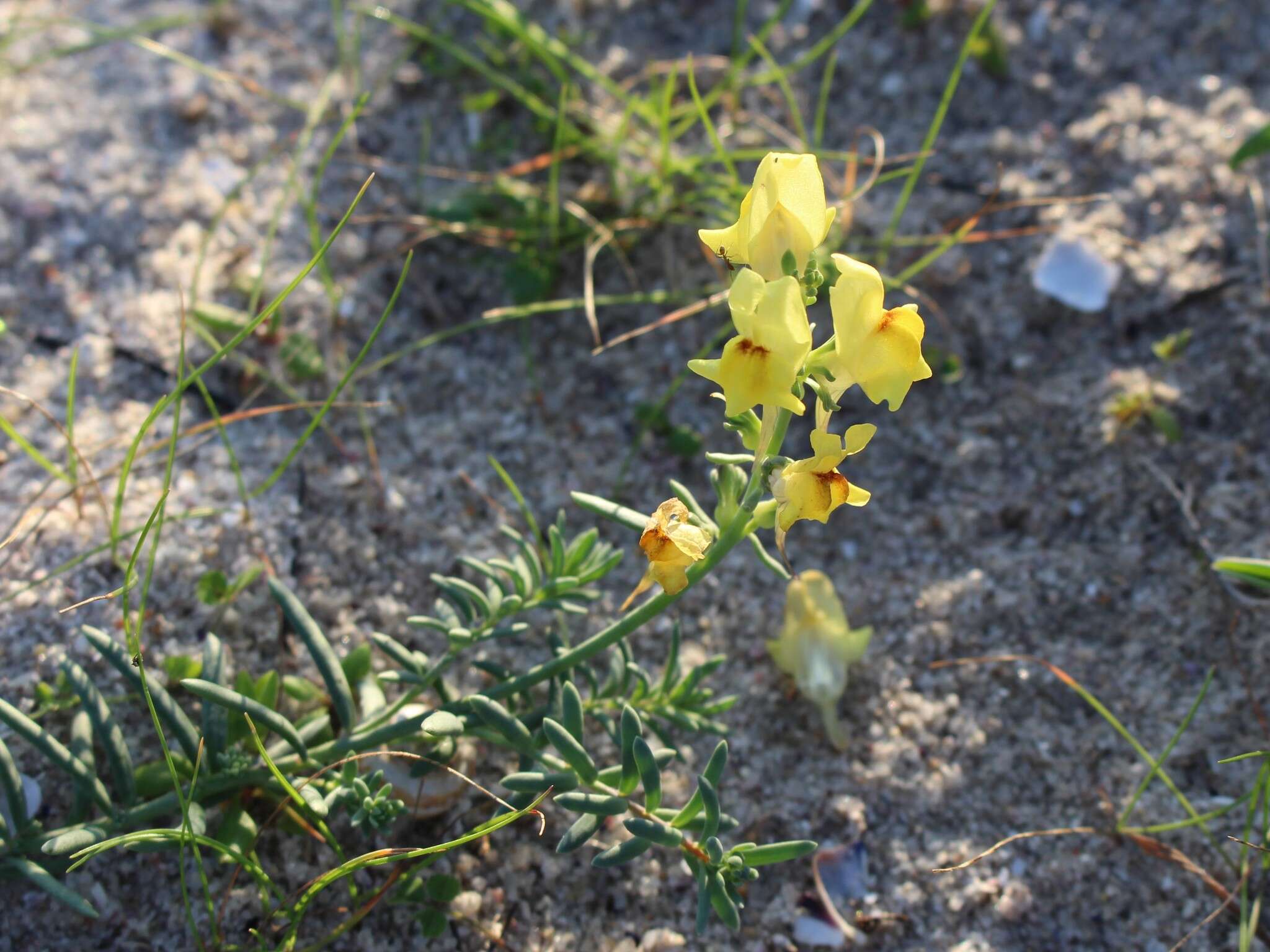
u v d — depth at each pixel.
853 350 0.16
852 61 0.31
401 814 0.21
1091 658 0.24
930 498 0.26
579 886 0.21
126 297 0.27
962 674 0.24
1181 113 0.30
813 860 0.22
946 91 0.30
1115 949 0.21
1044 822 0.22
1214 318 0.27
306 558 0.24
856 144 0.30
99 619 0.22
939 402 0.27
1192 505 0.25
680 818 0.19
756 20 0.32
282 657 0.23
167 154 0.29
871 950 0.21
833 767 0.23
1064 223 0.29
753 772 0.23
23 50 0.31
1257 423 0.26
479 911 0.21
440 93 0.31
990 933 0.21
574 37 0.31
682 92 0.31
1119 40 0.31
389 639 0.21
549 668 0.20
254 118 0.30
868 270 0.16
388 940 0.20
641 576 0.25
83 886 0.20
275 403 0.26
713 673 0.24
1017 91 0.31
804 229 0.16
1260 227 0.28
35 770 0.21
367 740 0.20
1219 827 0.22
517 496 0.23
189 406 0.26
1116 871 0.22
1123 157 0.29
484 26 0.31
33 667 0.22
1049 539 0.26
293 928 0.19
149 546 0.23
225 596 0.23
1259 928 0.21
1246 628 0.24
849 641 0.23
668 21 0.32
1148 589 0.25
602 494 0.26
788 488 0.16
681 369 0.28
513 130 0.30
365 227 0.29
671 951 0.21
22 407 0.25
